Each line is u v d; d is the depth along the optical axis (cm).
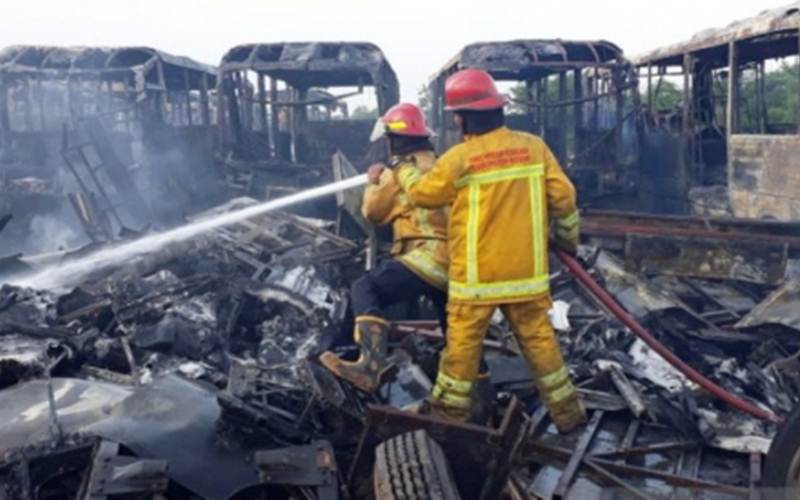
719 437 438
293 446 348
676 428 454
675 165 1435
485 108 354
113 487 305
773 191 1053
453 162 352
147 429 355
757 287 723
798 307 585
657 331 599
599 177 1183
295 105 1243
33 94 1298
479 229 353
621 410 476
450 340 368
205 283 618
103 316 570
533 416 468
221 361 517
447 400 368
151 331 512
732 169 1178
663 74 1647
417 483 281
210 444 352
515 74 1374
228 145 1263
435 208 364
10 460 334
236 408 354
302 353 529
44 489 340
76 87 1291
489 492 333
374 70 1216
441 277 387
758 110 1445
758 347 583
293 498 329
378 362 374
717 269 727
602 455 423
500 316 589
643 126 1545
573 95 1307
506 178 353
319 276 682
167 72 1489
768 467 307
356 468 338
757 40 1198
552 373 369
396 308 689
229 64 1239
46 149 1280
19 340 501
